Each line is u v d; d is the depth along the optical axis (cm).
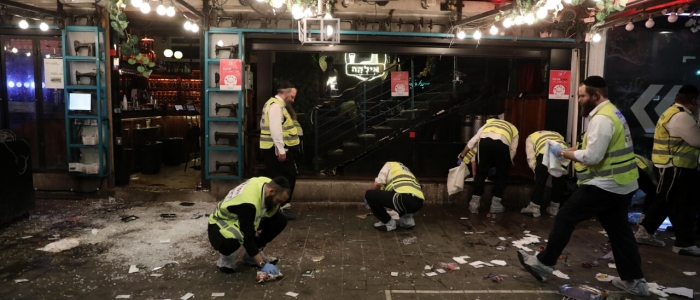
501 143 624
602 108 364
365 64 874
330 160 761
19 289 371
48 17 665
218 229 395
